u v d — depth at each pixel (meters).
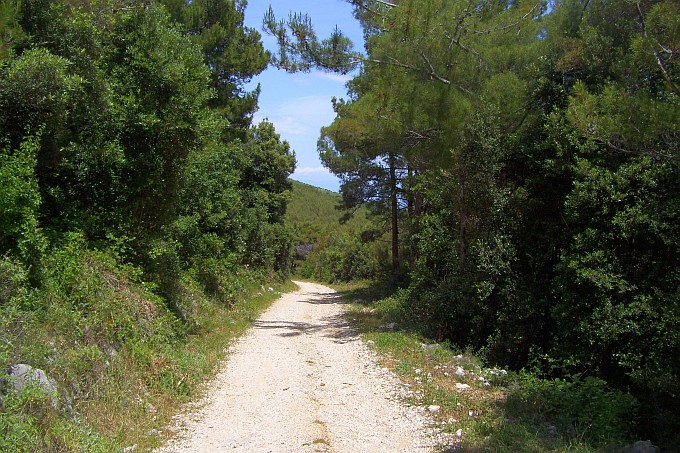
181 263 14.82
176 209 13.44
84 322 7.01
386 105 13.73
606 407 6.88
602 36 11.53
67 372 5.79
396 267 27.06
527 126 13.16
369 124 14.44
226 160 17.50
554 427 6.58
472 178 13.18
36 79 7.24
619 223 9.69
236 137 22.14
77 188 9.67
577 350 10.46
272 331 14.22
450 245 14.50
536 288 12.59
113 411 6.00
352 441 5.91
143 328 8.54
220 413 6.81
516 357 13.05
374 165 24.78
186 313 12.42
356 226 62.28
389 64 13.37
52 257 7.54
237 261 21.75
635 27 11.29
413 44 12.69
